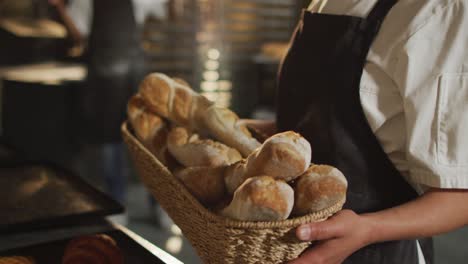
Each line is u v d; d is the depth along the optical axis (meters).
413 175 0.91
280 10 5.12
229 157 0.90
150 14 4.25
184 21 4.48
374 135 0.98
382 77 0.96
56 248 1.04
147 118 1.10
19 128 3.88
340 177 0.77
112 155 3.55
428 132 0.88
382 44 0.95
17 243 1.08
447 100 0.86
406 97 0.89
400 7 0.94
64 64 4.47
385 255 1.01
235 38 4.91
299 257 0.79
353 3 1.02
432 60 0.88
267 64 4.75
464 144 0.85
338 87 1.00
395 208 0.87
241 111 5.09
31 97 3.76
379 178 1.00
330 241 0.79
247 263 0.77
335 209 0.78
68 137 3.83
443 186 0.86
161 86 1.11
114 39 3.29
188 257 3.06
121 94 3.40
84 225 1.19
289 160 0.75
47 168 1.62
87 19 4.25
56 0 4.17
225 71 4.89
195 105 1.06
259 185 0.72
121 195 3.69
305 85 1.07
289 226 0.74
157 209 3.47
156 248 1.05
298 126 1.08
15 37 4.44
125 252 1.03
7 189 1.41
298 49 1.10
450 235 3.47
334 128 1.00
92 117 3.43
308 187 0.76
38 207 1.29
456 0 0.88
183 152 0.94
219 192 0.84
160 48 4.37
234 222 0.72
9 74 3.96
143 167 1.06
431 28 0.89
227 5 4.79
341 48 1.00
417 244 1.10
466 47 0.86
